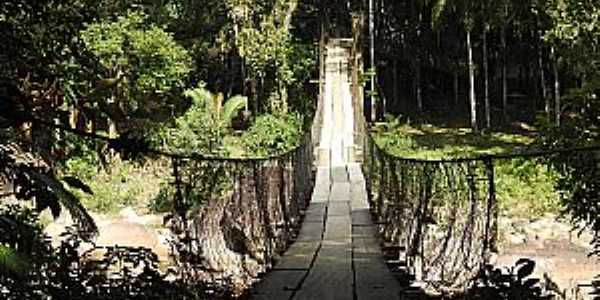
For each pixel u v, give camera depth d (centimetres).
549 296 345
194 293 388
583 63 1602
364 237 895
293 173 1019
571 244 1009
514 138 2248
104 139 200
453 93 2992
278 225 787
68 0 220
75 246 271
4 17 199
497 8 2275
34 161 191
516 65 2864
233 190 552
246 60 2330
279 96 2397
